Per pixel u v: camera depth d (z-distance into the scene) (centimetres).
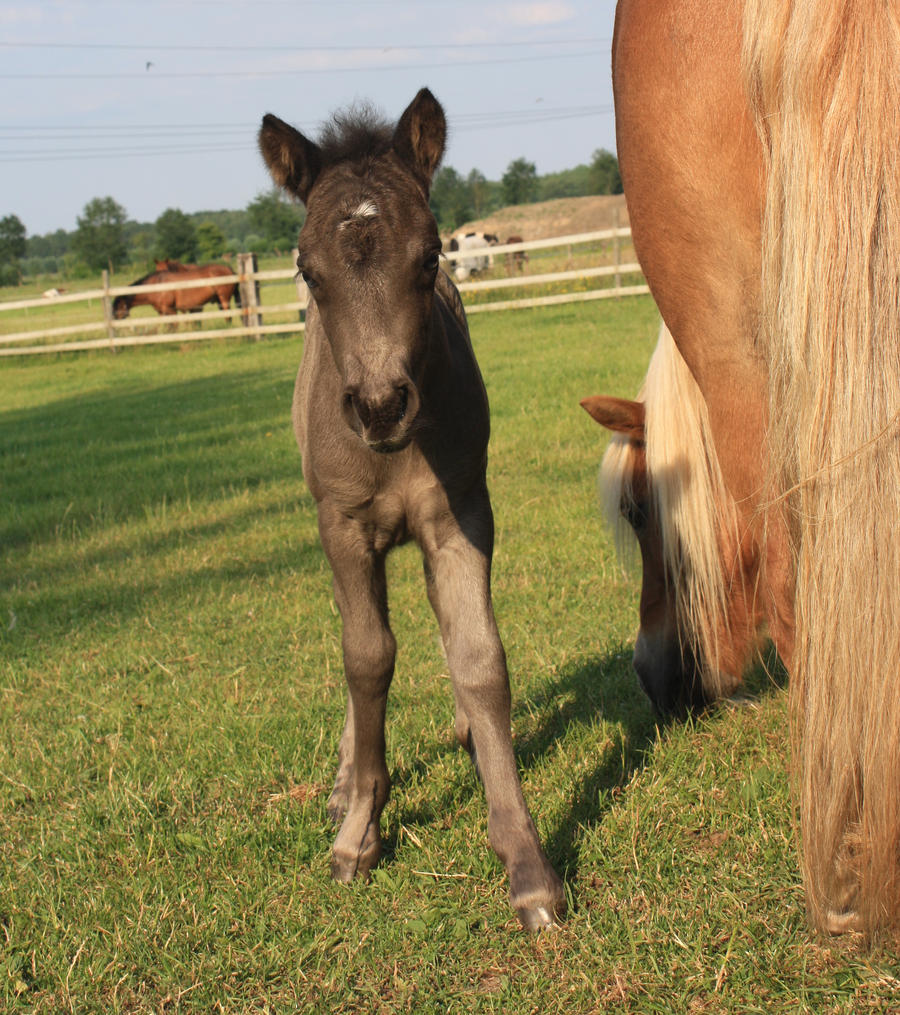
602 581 470
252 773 318
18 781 329
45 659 449
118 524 674
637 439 308
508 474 683
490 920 231
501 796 235
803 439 172
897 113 160
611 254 2227
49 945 240
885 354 163
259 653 434
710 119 188
